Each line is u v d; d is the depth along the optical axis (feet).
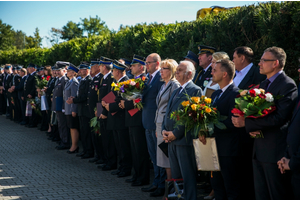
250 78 13.53
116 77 18.58
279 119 9.80
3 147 27.61
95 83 21.68
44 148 27.32
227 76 11.93
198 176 15.35
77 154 24.35
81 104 22.98
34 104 34.65
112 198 15.29
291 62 14.55
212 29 17.99
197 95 12.57
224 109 11.76
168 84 14.29
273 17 14.79
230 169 11.68
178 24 23.59
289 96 9.93
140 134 16.78
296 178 9.42
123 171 18.93
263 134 10.37
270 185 10.42
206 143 11.43
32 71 36.52
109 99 17.95
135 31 27.27
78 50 38.37
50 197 15.39
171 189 13.24
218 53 14.32
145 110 15.70
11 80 43.45
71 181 18.07
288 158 9.49
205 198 14.49
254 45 16.05
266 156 10.30
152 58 15.93
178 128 12.32
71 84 24.49
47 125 35.86
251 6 16.90
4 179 18.42
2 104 50.34
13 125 39.60
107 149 20.42
